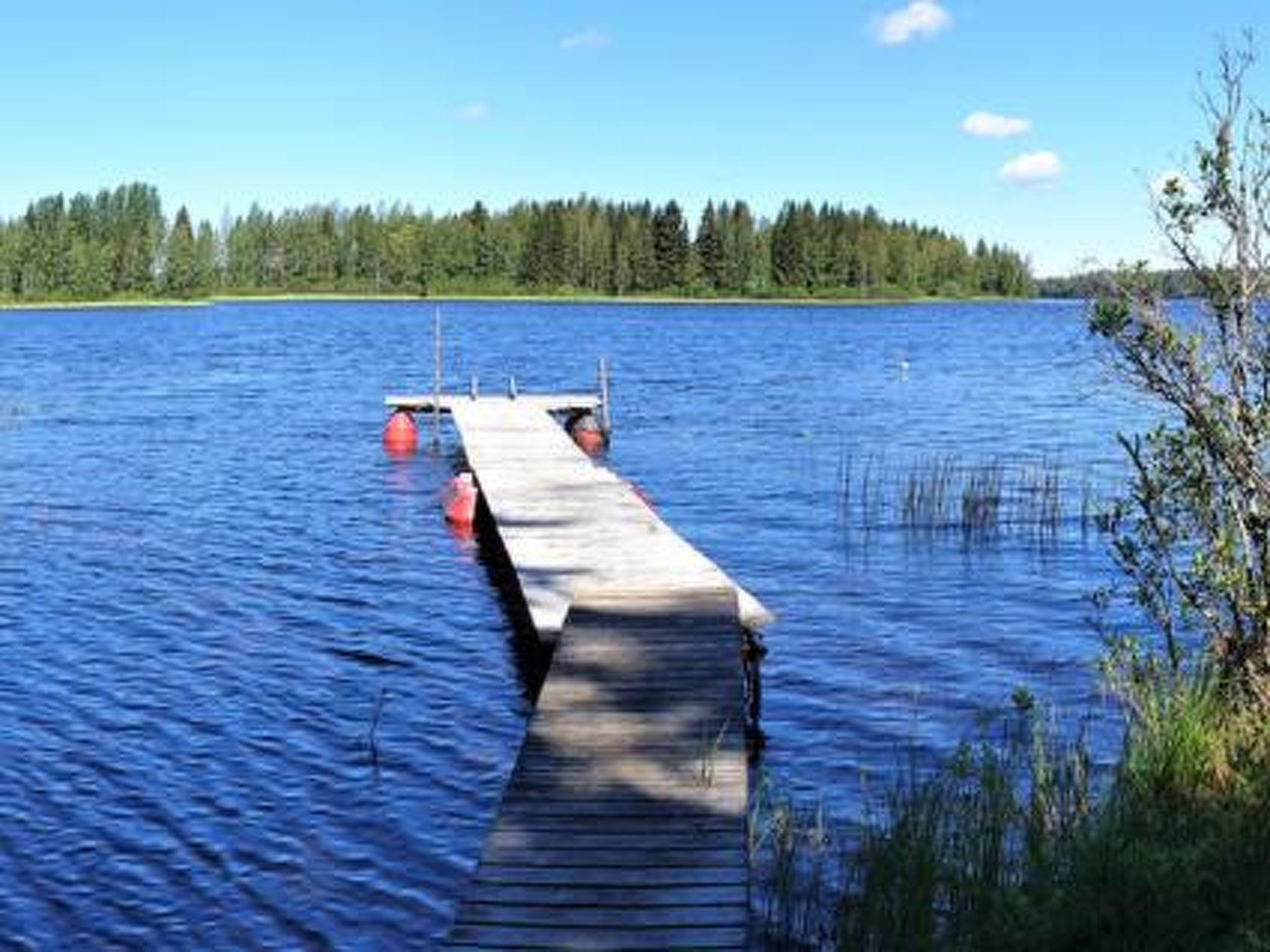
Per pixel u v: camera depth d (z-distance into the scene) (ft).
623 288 642.22
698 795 32.22
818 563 74.33
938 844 29.35
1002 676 52.06
